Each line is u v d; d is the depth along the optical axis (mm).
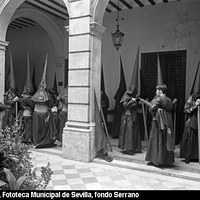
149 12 9336
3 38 7820
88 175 5035
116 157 6285
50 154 6723
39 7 9875
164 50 9047
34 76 12336
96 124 6176
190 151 5773
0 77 7832
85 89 6082
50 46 12023
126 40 9797
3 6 7523
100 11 6227
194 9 8523
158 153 5355
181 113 8414
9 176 2020
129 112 6734
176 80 8820
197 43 8477
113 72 10070
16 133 2514
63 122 7539
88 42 6039
